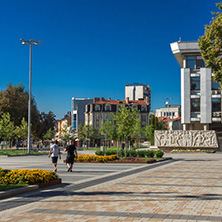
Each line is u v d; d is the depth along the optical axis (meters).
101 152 32.62
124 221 6.55
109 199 9.09
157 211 7.49
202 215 7.04
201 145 48.41
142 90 153.75
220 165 22.55
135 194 9.94
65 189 11.05
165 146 49.88
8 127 48.28
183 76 58.19
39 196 9.65
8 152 45.06
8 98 64.50
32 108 68.38
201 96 57.25
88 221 6.59
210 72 57.12
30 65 43.72
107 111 94.56
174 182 12.84
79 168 20.11
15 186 10.48
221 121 56.53
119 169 19.31
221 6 20.02
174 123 125.38
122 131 29.73
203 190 10.71
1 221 6.65
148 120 95.81
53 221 6.62
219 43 19.23
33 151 51.12
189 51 57.59
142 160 25.92
